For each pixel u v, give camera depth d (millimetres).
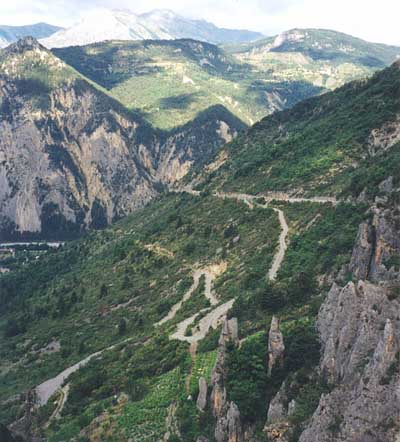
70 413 87875
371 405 41469
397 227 64688
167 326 105062
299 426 47938
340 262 80188
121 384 87688
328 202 117938
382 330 46219
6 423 97438
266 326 72188
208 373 73562
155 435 65688
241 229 137250
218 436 54125
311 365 54688
